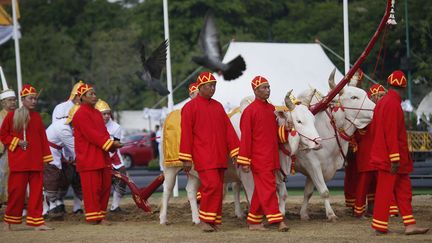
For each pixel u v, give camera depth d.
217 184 16.97
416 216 19.47
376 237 15.72
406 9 47.12
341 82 18.73
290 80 35.50
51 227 18.66
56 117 20.88
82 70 70.88
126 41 69.75
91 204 18.78
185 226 18.34
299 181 33.44
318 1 71.38
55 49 72.81
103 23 78.88
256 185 16.98
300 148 17.55
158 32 64.44
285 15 70.38
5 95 19.94
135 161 45.75
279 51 36.81
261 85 17.03
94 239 16.38
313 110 18.59
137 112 71.44
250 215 17.23
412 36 50.66
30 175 18.28
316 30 64.50
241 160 16.91
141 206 20.08
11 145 18.08
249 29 64.12
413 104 52.66
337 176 35.62
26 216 19.67
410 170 16.03
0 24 30.50
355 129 19.02
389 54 51.91
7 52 74.62
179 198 25.89
